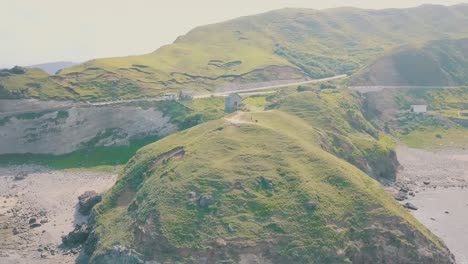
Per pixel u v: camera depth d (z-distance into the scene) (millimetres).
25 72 192000
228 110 170750
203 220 90625
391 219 91438
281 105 159250
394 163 156500
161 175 105812
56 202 131500
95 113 173875
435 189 142625
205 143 112750
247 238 87000
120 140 168750
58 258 101688
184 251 85750
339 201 94688
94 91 187500
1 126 169000
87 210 122938
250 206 92938
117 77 197125
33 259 101375
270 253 85438
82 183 144375
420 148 183500
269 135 114750
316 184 98125
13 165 160125
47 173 153625
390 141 185000
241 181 97688
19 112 173125
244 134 116000
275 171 100688
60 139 169375
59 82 189750
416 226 93000
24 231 115062
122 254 89250
